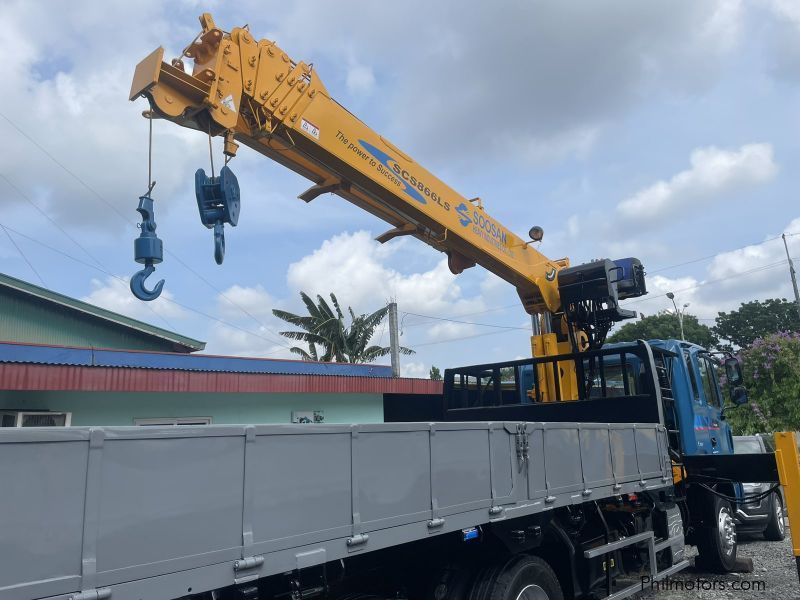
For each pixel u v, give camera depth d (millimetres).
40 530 1861
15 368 9234
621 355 6773
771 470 6453
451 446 3535
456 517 3488
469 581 4152
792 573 7809
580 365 7094
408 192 6375
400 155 6355
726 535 7672
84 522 1963
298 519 2631
